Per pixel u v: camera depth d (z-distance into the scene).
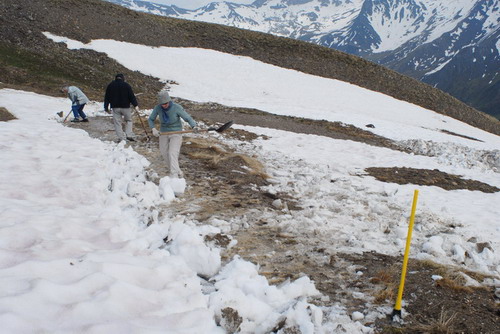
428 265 5.17
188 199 6.97
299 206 7.36
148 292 3.42
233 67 44.25
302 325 3.37
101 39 40.72
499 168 19.66
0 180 6.31
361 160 14.12
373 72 54.94
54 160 8.07
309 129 21.64
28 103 16.94
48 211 5.16
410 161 14.98
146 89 32.31
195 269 4.30
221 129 7.61
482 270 5.30
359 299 4.21
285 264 4.88
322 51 56.28
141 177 7.45
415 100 51.56
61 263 3.55
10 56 26.14
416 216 7.51
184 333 3.03
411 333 3.69
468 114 53.28
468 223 7.87
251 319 3.55
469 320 3.96
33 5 40.06
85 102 14.17
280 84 42.75
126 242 4.50
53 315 2.83
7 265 3.46
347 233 6.12
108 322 2.88
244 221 6.07
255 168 9.91
